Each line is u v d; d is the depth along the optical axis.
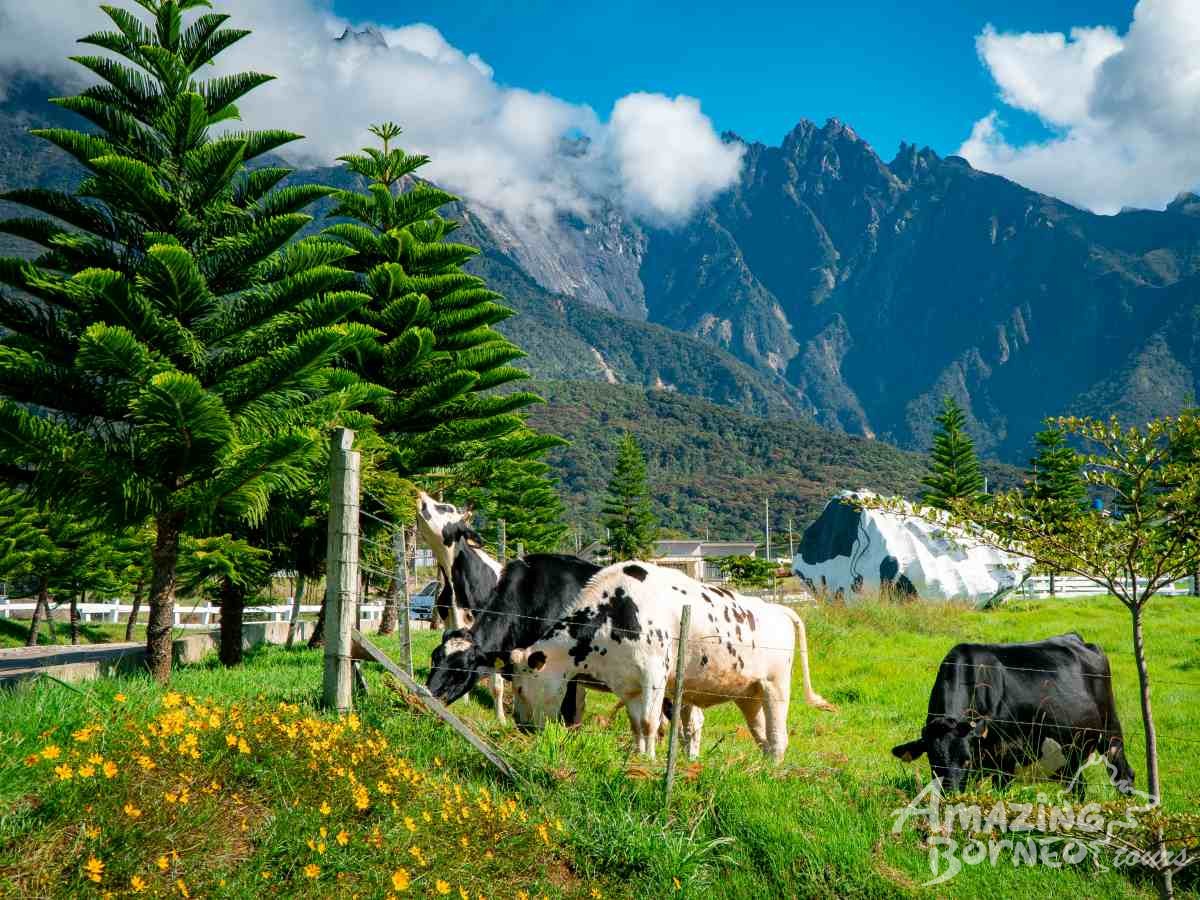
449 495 23.48
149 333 11.27
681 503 166.38
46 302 11.50
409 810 5.33
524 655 7.78
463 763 6.66
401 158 21.61
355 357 18.81
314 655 16.66
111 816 4.20
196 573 14.70
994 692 7.33
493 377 21.73
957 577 33.62
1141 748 10.27
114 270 11.41
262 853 4.49
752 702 8.99
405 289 19.77
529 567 8.06
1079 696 7.63
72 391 11.41
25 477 11.68
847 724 11.93
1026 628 22.62
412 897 4.60
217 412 10.45
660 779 6.59
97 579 27.17
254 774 5.09
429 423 20.36
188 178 12.55
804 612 22.72
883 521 35.44
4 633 28.30
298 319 12.41
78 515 11.52
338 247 12.60
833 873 5.91
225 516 11.88
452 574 10.45
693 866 5.71
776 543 110.56
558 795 6.30
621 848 5.75
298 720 5.92
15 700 5.83
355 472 7.00
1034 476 42.16
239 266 12.33
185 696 6.25
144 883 3.93
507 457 22.75
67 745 4.90
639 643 7.71
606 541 59.28
